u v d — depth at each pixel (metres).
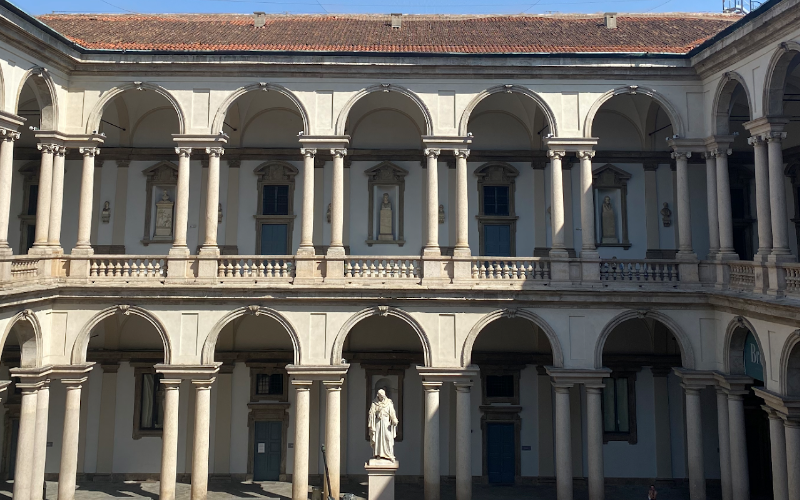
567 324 22.70
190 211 27.28
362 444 27.19
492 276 22.73
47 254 22.19
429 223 23.00
